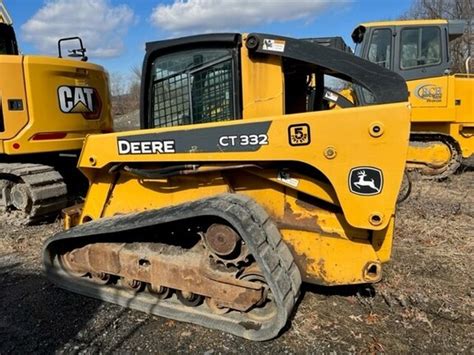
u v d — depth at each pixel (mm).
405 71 7316
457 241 4359
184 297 3008
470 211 5430
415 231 4652
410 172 7625
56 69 5250
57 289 3539
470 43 19703
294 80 3486
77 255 3430
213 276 2789
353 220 2607
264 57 2893
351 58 2719
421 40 7230
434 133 7301
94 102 5746
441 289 3311
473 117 7383
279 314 2582
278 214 2994
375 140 2492
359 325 2855
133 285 3234
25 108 5066
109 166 3326
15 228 5203
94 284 3410
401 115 2441
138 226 2934
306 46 2775
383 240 2797
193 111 3154
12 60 4953
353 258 2811
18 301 3359
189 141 2920
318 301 3141
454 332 2768
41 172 5242
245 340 2738
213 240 2768
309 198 2908
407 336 2732
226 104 3037
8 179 5344
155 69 3254
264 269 2570
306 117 2594
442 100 7223
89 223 3350
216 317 2895
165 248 3072
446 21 7160
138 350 2682
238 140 2775
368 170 2533
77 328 2943
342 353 2578
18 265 4105
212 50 3021
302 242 2912
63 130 5359
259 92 2928
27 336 2871
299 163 2801
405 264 3770
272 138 2686
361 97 3660
